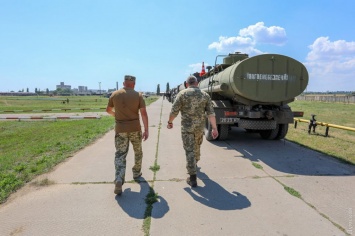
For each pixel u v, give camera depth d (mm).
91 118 14961
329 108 26297
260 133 8547
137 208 3391
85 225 2986
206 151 6516
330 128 10625
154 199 3627
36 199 3666
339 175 4656
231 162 5512
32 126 12609
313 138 8297
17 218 3148
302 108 26406
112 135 8961
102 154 6203
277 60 6543
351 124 12367
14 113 21688
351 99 44625
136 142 4223
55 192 3900
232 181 4359
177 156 5996
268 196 3750
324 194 3816
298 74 6664
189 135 4211
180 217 3160
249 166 5219
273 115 6711
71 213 3262
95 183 4254
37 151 6523
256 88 6531
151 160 5641
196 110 4191
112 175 4645
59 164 5363
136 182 4324
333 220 3082
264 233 2814
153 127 11039
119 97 3961
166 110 21953
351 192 3889
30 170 4867
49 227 2947
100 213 3260
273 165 5285
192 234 2805
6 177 4469
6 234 2814
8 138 9320
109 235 2791
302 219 3104
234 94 6930
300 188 4039
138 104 4086
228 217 3158
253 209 3355
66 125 12547
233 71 6488
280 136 7805
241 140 8016
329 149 6711
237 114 6984
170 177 4559
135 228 2924
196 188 4059
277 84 6594
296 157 5918
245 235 2779
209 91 8555
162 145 7219
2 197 3699
